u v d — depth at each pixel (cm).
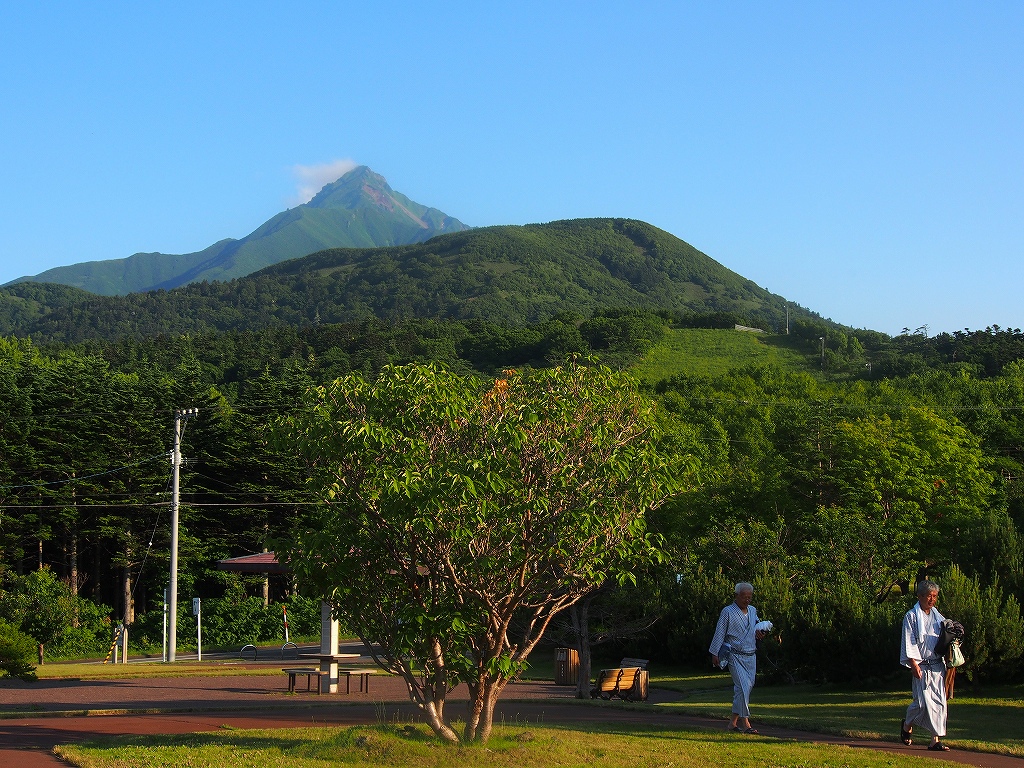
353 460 986
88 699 1794
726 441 5619
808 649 2138
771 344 14338
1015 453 5397
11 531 4300
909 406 5112
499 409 1036
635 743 1064
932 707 1058
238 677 2383
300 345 11225
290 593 4597
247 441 4775
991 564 2017
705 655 2662
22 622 3641
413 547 982
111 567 4688
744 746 1056
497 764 942
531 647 1070
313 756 966
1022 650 1802
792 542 3556
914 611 1080
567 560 1017
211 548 4728
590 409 1062
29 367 4872
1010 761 986
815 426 4944
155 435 4616
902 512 3978
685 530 3556
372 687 2128
